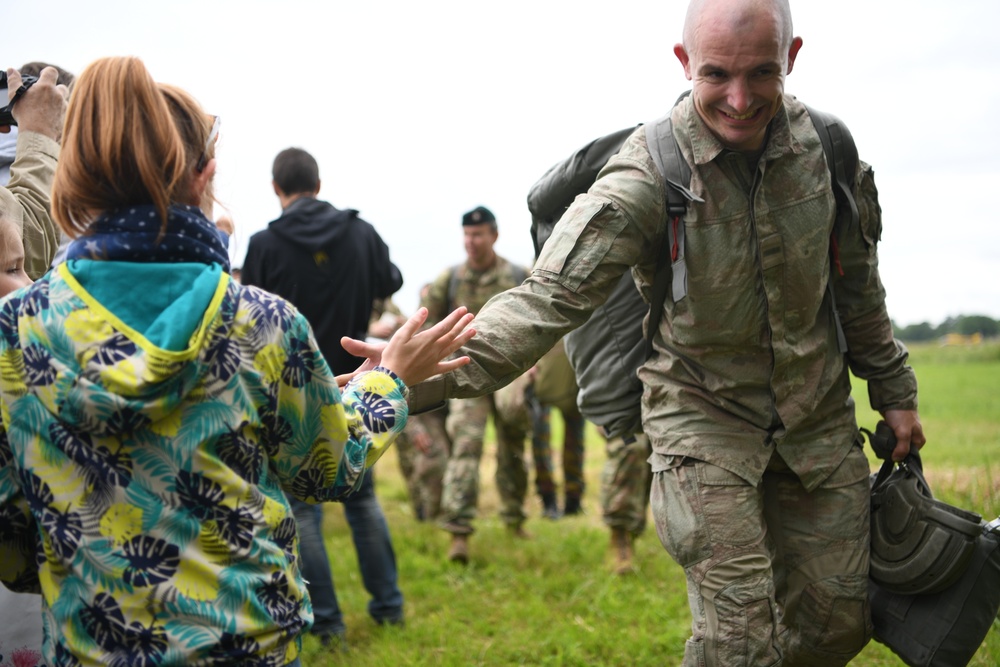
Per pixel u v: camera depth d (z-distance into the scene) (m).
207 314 1.58
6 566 1.70
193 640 1.56
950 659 2.72
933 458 6.56
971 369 15.35
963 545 2.65
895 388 2.97
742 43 2.44
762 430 2.72
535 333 2.49
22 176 2.69
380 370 1.98
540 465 7.12
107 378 1.52
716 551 2.59
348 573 5.44
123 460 1.57
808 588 2.77
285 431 1.71
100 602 1.56
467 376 2.42
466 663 3.96
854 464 2.84
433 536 6.25
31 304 1.61
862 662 3.62
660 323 2.82
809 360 2.75
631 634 4.11
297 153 4.72
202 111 1.74
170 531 1.57
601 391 3.04
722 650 2.52
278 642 1.66
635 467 5.13
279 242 4.54
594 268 2.54
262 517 1.66
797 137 2.65
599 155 2.92
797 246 2.63
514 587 5.07
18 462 1.60
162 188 1.60
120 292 1.59
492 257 6.10
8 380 1.59
